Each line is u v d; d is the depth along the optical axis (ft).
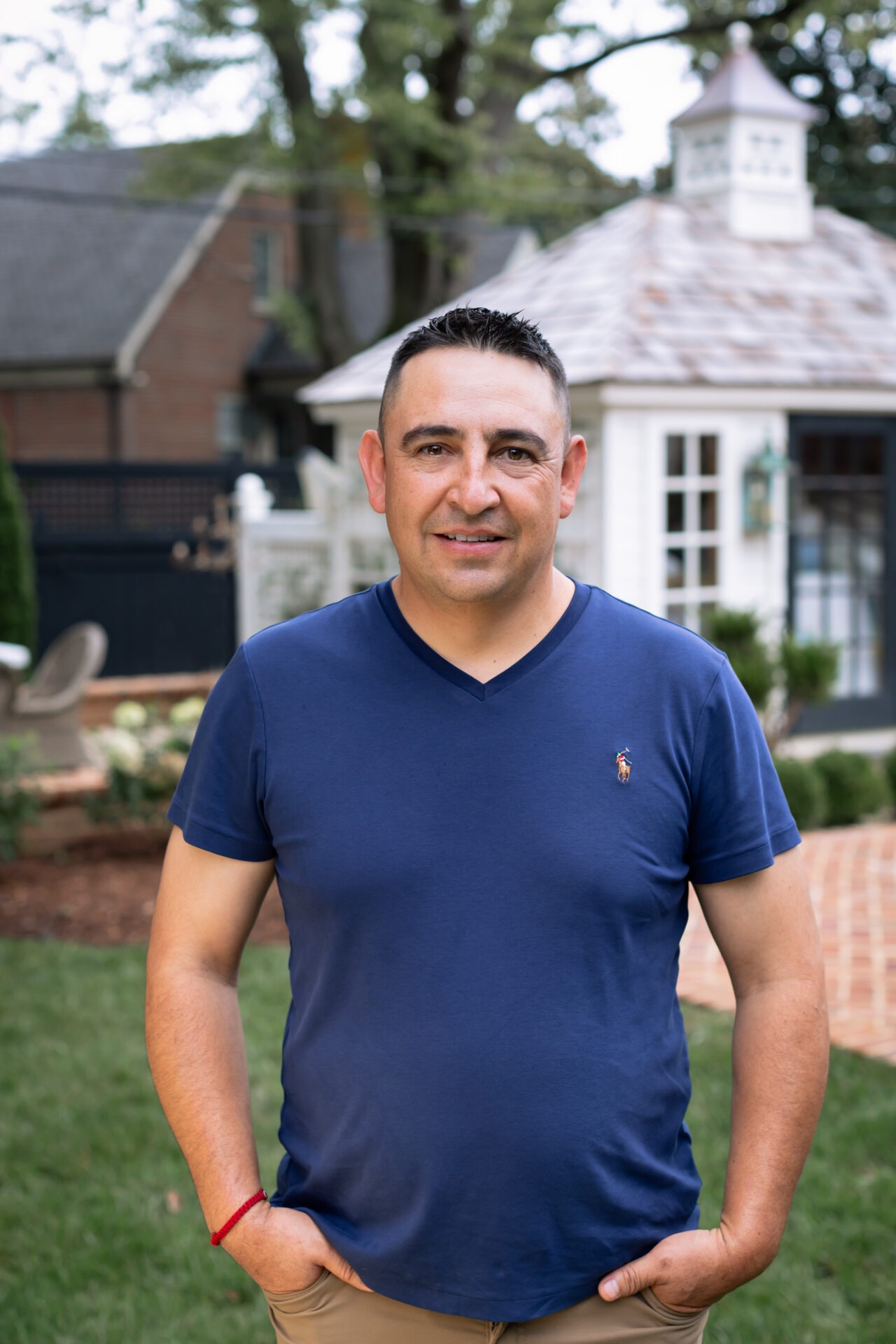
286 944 20.06
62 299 79.25
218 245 81.71
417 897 5.70
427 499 5.80
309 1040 6.00
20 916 21.53
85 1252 11.42
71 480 45.42
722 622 27.32
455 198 56.85
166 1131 13.66
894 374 32.96
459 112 58.08
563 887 5.66
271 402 85.71
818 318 33.86
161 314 78.43
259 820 6.17
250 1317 10.57
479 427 5.76
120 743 25.05
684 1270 5.85
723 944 6.26
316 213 59.93
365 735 5.89
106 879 23.57
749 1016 6.15
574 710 5.87
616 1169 5.81
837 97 78.18
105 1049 15.75
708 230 35.73
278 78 58.29
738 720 6.10
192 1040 6.19
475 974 5.65
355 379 36.29
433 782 5.78
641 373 29.22
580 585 6.33
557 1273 5.79
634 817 5.79
